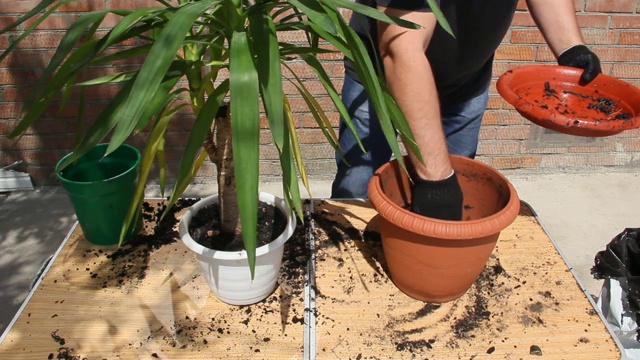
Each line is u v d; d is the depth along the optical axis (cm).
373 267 120
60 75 95
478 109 162
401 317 106
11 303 189
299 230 130
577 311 108
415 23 90
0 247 215
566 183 259
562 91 135
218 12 91
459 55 135
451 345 100
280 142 73
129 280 116
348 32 85
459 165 118
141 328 103
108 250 125
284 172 87
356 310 108
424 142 100
